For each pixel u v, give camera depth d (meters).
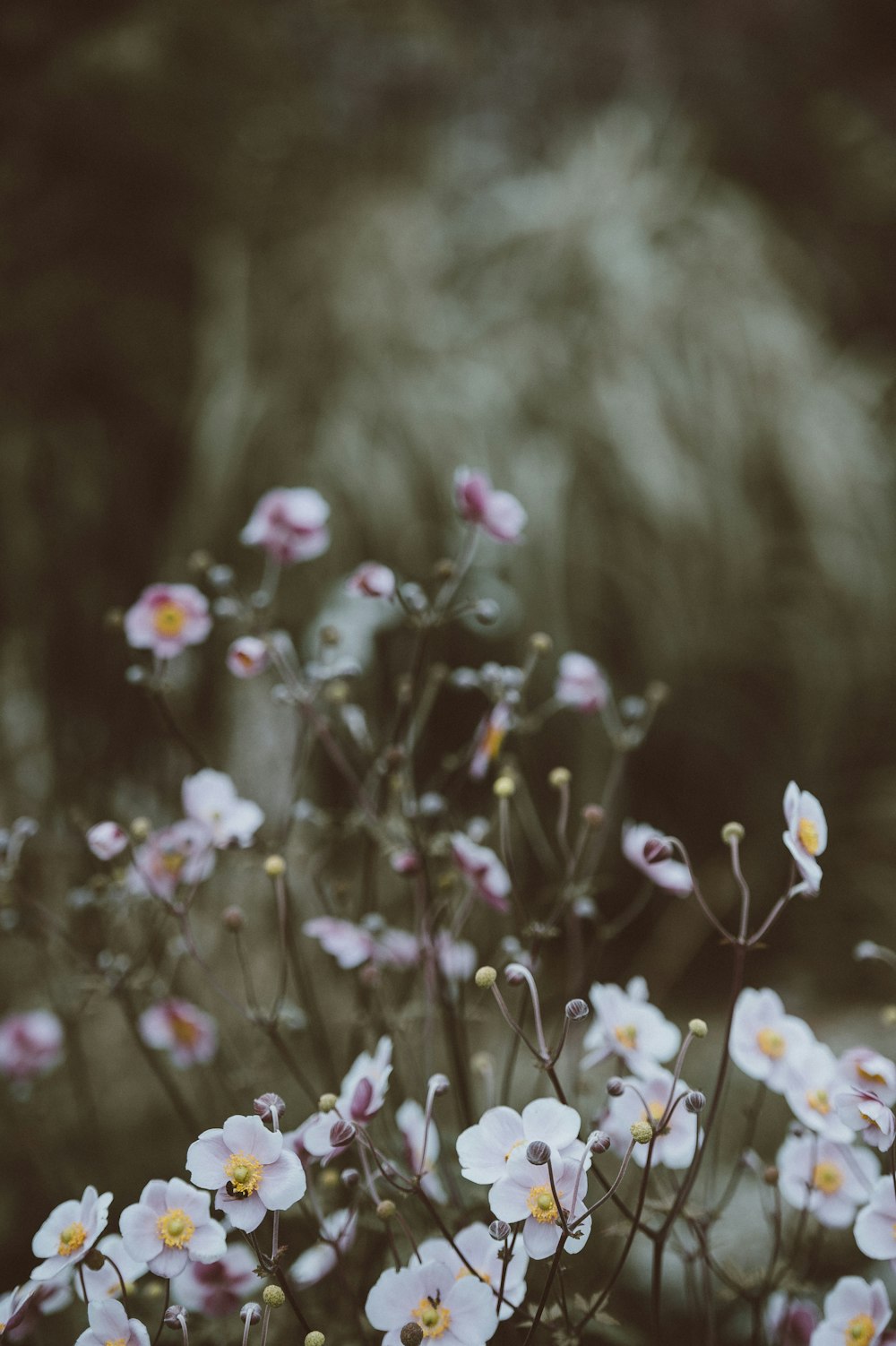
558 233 4.38
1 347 3.94
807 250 5.39
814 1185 1.58
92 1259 1.44
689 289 4.24
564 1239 1.41
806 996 3.64
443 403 3.85
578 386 3.96
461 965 1.74
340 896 1.77
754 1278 1.63
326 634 1.76
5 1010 2.65
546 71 5.34
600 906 3.64
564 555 3.69
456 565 3.50
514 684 1.73
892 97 5.94
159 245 4.24
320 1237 1.53
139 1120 2.44
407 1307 1.43
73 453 3.89
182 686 3.50
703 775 3.82
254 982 2.81
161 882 1.73
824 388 4.33
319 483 3.68
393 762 1.69
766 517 4.05
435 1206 1.62
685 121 5.29
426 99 5.05
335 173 4.74
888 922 3.78
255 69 4.48
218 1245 1.44
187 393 4.11
